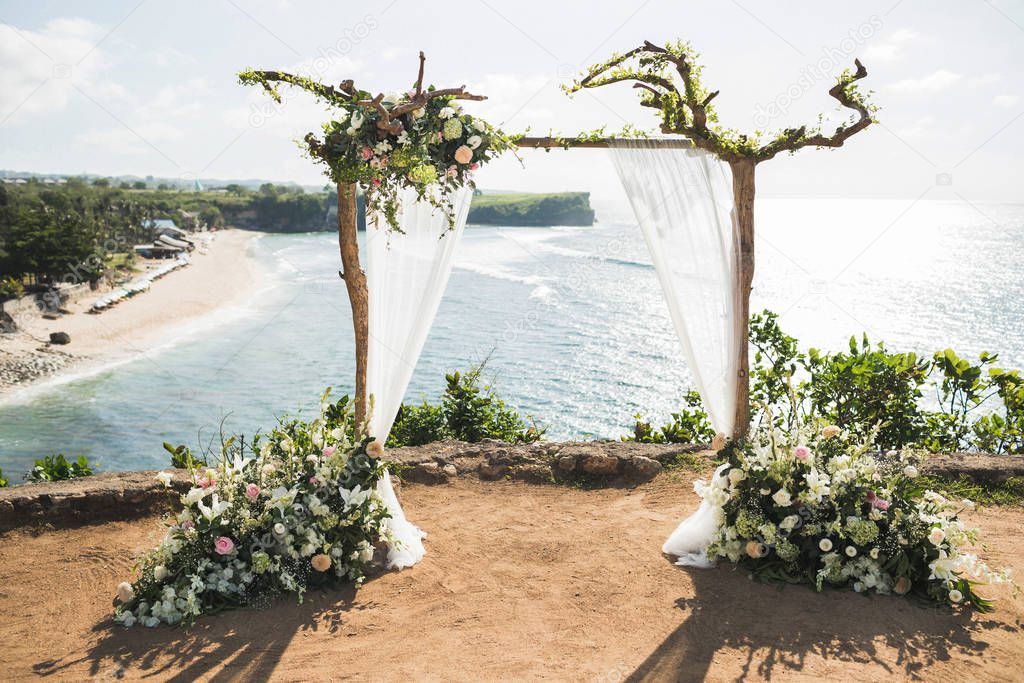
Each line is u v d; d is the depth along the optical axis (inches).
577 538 188.9
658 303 1841.8
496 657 132.4
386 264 173.3
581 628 143.5
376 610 151.6
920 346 1327.5
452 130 159.3
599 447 246.7
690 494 218.1
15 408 973.8
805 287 2194.9
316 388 1085.8
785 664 127.8
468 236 3142.2
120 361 1212.5
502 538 189.8
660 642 136.9
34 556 176.4
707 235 182.7
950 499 208.5
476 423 292.8
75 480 206.8
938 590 149.1
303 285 1888.5
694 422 292.2
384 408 176.6
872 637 136.9
